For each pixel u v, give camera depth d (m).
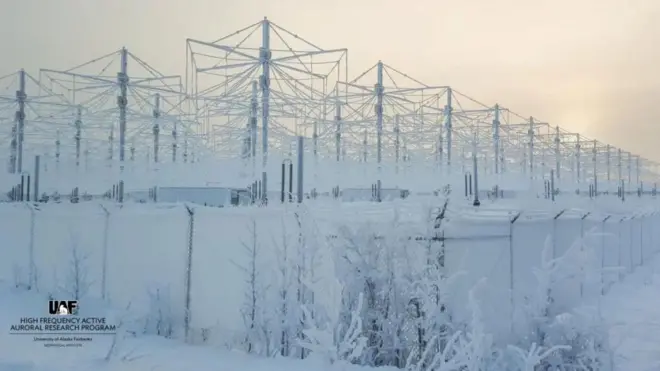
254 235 9.59
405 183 28.83
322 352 7.27
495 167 48.28
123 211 11.99
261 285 9.43
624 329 10.44
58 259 12.82
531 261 10.70
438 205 9.09
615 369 8.93
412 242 9.02
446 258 8.99
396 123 41.16
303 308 7.58
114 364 7.51
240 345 9.23
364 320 8.81
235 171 23.14
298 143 15.25
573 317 9.09
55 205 14.05
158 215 11.45
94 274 12.20
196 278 10.47
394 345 8.62
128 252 11.68
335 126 37.91
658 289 15.87
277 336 8.93
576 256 9.98
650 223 25.86
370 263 9.10
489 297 9.24
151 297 10.38
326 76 26.42
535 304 9.26
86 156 32.53
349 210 9.92
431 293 8.66
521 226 10.49
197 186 23.44
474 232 9.40
